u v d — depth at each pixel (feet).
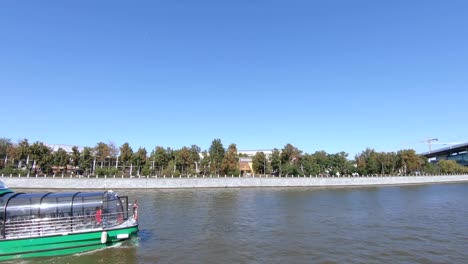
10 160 286.87
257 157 349.20
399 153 407.03
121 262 64.80
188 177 276.21
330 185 304.91
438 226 104.12
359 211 136.05
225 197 191.62
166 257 68.95
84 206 73.51
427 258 69.92
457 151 557.33
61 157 283.18
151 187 251.19
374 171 379.35
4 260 64.44
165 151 326.03
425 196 203.92
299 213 129.90
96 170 277.44
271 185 285.23
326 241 84.02
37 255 66.44
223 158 319.68
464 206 153.69
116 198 79.00
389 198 190.70
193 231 94.73
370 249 76.54
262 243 81.66
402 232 94.99
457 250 75.97
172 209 138.00
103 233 72.13
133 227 76.69
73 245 69.51
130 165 307.99
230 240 84.38
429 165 436.35
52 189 229.86
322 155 372.38
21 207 68.80
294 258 69.46
